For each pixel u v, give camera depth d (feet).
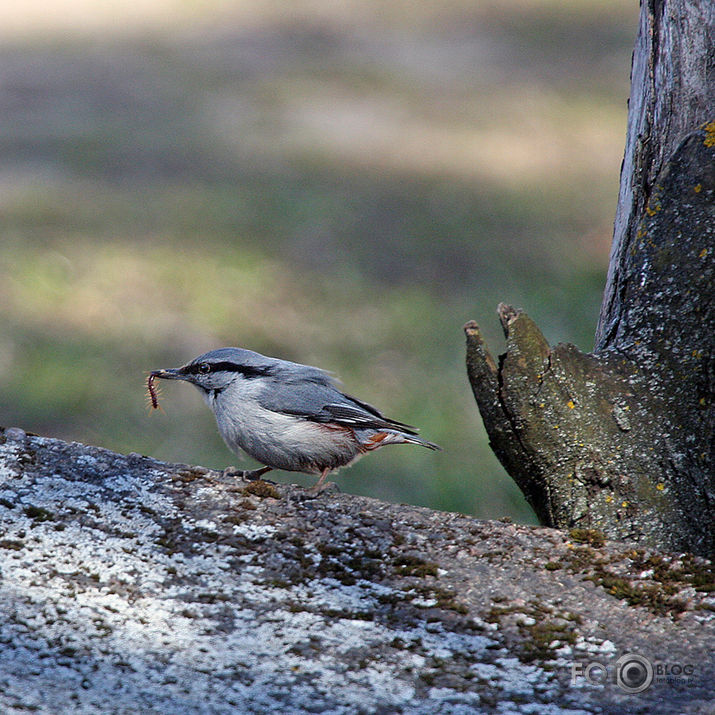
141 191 68.03
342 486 37.06
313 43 112.57
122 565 15.48
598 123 87.04
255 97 92.38
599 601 15.43
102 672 13.26
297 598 15.19
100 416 41.32
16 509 16.55
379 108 90.74
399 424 23.39
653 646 14.44
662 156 20.17
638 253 19.72
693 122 19.84
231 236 60.03
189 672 13.42
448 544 16.71
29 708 12.39
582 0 132.67
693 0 19.85
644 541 17.79
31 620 14.08
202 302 51.52
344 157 77.46
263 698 13.05
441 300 52.54
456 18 124.67
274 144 79.71
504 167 76.64
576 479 18.30
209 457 38.83
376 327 49.75
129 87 94.27
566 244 60.23
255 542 16.39
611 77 100.48
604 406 18.45
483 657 14.15
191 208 64.54
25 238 58.39
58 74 96.84
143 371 44.83
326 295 52.95
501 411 18.72
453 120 87.51
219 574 15.55
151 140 79.41
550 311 50.03
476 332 18.86
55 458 18.24
